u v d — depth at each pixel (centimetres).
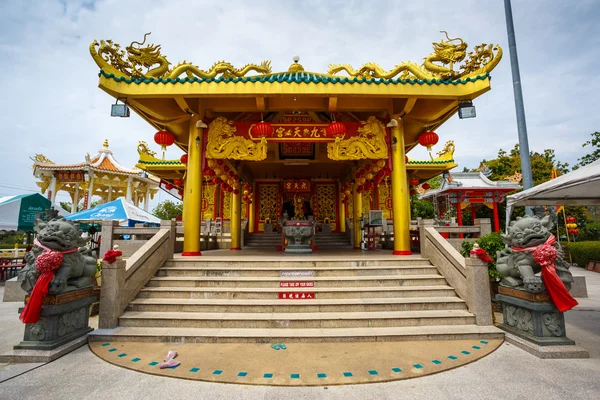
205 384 395
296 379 404
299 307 623
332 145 946
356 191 1488
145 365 446
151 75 827
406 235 939
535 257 506
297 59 921
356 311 623
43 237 492
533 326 507
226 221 1842
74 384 395
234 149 927
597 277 1457
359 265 802
